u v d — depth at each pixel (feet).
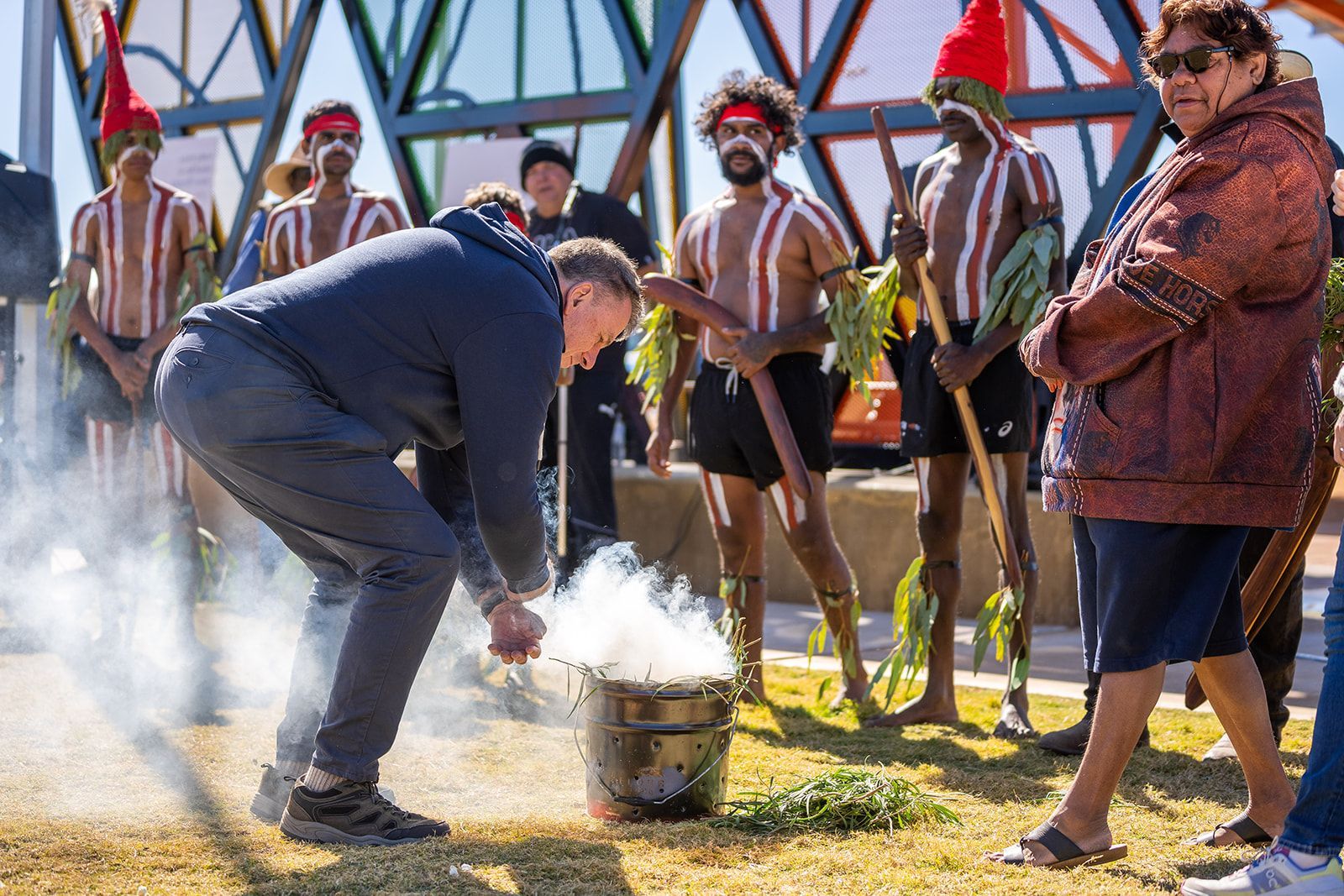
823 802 8.54
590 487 16.28
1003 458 11.91
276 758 9.22
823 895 7.03
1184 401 7.30
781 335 12.42
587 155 22.16
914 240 11.55
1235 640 7.89
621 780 8.60
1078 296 7.90
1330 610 6.87
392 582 7.74
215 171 26.66
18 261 17.37
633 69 21.48
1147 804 9.11
